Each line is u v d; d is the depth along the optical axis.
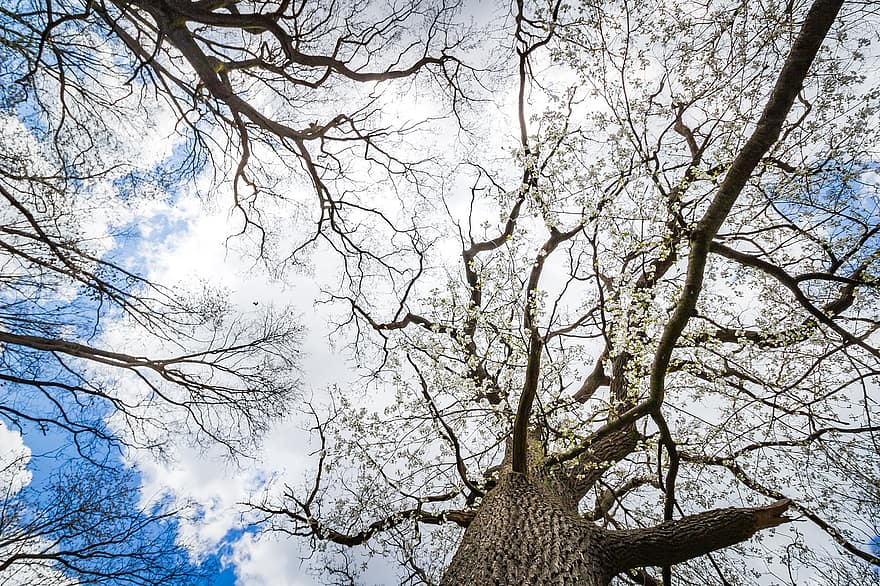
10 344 4.95
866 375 4.29
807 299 4.08
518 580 2.69
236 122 6.83
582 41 3.96
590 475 5.05
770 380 4.76
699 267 3.26
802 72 2.89
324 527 5.29
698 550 3.29
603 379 6.40
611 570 3.24
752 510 3.35
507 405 4.71
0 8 3.88
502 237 5.73
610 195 4.02
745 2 3.76
